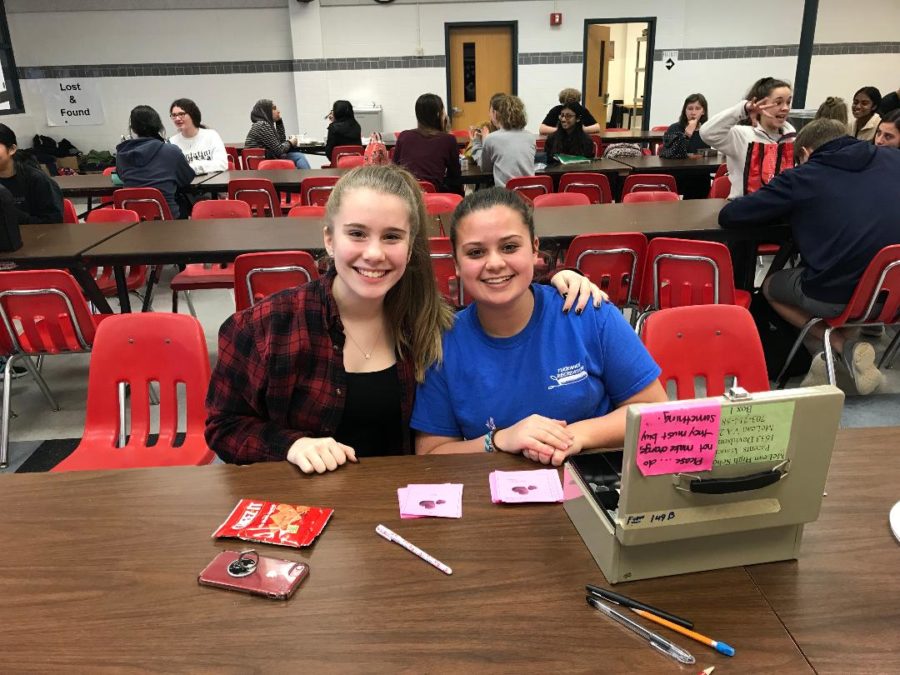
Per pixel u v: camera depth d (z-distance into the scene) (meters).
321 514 1.06
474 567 0.94
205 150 5.65
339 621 0.85
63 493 1.15
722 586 0.89
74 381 3.42
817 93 9.77
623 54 10.54
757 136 3.88
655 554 0.90
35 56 9.00
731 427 0.83
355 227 1.23
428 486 1.14
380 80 9.34
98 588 0.91
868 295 2.62
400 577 0.93
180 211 5.12
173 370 1.83
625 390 1.40
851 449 1.25
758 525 0.89
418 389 1.42
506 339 1.38
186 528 1.05
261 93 9.47
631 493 0.84
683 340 1.73
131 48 9.12
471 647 0.80
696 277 2.73
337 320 1.35
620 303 3.04
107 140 9.47
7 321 2.50
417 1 9.02
